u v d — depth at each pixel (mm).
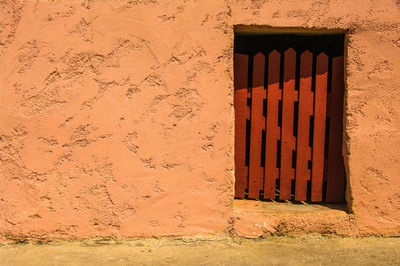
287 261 2936
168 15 3250
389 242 3297
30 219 3291
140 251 3127
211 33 3264
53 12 3221
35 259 2986
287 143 3539
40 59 3230
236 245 3223
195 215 3330
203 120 3297
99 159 3285
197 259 2975
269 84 3508
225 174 3324
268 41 4305
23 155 3264
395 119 3338
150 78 3270
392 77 3324
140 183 3305
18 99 3244
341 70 3494
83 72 3250
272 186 3566
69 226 3307
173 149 3299
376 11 3303
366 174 3357
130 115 3275
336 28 3303
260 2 3254
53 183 3283
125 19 3242
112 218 3312
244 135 3584
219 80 3283
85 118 3264
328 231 3350
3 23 3221
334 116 3521
